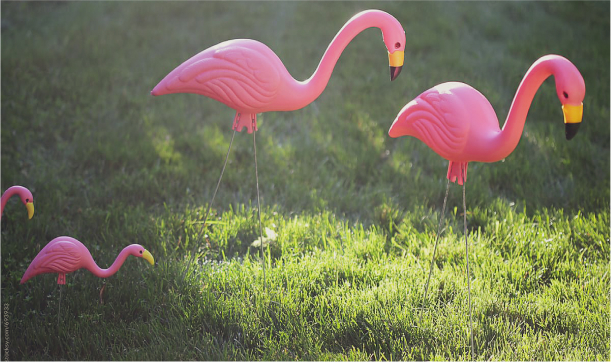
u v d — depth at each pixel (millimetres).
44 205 7184
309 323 5508
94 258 6414
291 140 9250
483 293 5848
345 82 11102
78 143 8734
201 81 5125
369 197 7836
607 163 8383
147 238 6660
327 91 10891
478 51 12406
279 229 7031
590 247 6648
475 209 7391
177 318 5520
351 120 9953
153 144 8875
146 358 5023
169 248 6625
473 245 6668
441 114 4734
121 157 8461
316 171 8406
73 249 5121
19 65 10727
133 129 9250
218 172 8281
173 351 5086
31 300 5719
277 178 8086
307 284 5969
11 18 13055
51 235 6801
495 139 4578
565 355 5062
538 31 13125
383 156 9055
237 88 5133
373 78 11305
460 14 14078
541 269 6250
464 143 4684
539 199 7730
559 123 9695
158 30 12906
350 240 6785
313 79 5434
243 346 5242
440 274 6168
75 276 6098
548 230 6965
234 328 5480
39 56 11086
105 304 5703
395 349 5184
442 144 4781
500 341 5293
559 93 4125
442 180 8180
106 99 10148
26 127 9117
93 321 5395
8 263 6219
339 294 5855
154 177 7996
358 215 7609
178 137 9188
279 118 9984
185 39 12484
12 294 5812
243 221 7062
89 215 7078
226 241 6793
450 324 5441
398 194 7980
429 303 5742
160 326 5367
